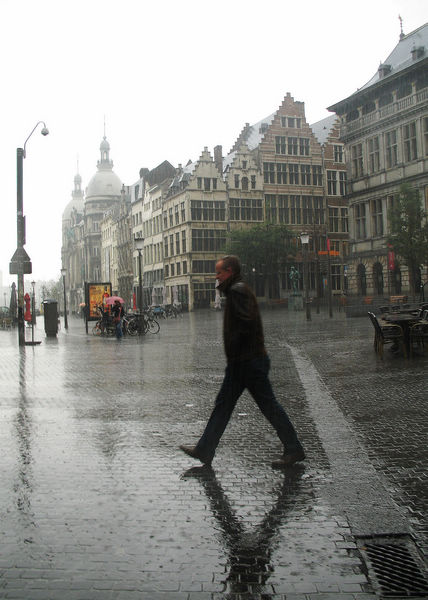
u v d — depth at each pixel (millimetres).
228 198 70062
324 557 3680
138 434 7004
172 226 74188
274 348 17391
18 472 5535
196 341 21828
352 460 5684
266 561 3639
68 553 3785
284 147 71812
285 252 61469
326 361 13492
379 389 9492
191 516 4371
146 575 3486
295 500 4648
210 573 3500
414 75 44625
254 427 7230
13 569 3578
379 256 48562
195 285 69062
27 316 34375
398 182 46562
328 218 73312
